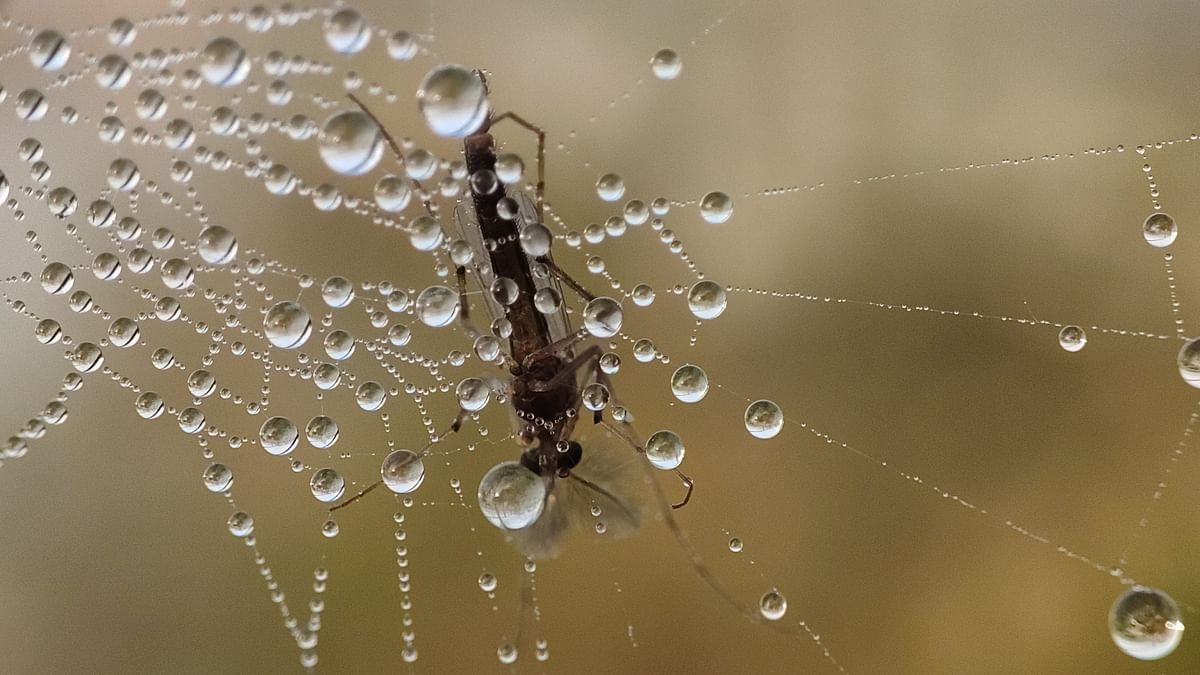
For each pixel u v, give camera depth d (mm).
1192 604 61
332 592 62
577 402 59
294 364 62
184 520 62
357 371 62
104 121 60
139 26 61
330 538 62
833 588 62
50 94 62
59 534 62
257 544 62
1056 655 61
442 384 62
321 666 61
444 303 59
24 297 62
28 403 62
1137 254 62
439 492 62
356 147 56
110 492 62
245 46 62
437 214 61
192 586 62
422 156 59
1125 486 62
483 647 62
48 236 62
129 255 62
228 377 62
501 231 59
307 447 62
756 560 62
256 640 62
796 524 62
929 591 62
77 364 60
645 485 59
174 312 61
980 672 61
